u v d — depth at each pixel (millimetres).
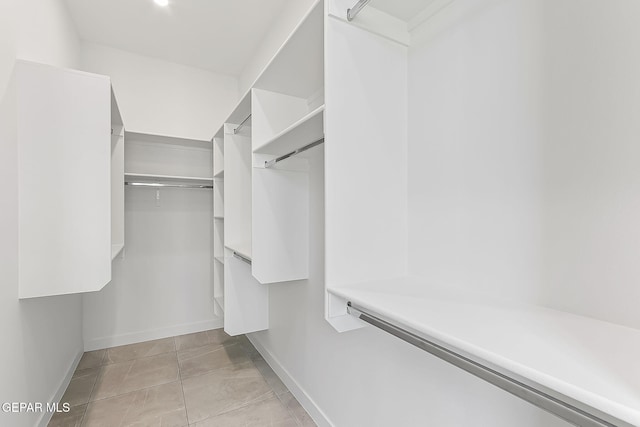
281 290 2258
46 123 1458
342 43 1025
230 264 2371
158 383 2178
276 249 1799
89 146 1546
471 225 935
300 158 1861
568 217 718
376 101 1094
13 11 1339
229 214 2393
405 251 1164
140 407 1901
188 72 2984
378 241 1104
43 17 1679
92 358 2545
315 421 1785
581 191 696
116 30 2412
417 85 1120
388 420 1254
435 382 1035
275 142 1524
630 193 622
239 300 2395
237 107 2057
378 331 1307
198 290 3141
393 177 1136
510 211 834
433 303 817
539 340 575
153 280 2951
